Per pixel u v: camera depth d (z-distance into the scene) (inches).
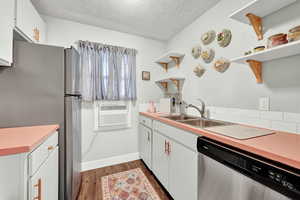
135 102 95.0
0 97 42.6
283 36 35.9
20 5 45.5
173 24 80.9
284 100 40.8
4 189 26.1
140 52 96.1
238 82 53.4
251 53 42.4
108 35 86.1
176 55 86.4
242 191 29.3
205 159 39.2
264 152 26.2
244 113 51.2
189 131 46.5
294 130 38.6
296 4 38.2
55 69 48.0
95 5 63.9
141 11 68.6
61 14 70.9
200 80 72.3
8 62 40.4
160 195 59.2
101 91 82.2
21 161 26.9
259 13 43.5
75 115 55.6
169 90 100.1
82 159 79.8
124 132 91.6
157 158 68.3
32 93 45.5
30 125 45.2
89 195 59.0
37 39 59.3
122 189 63.0
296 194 20.9
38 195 31.4
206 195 38.9
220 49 60.8
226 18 57.9
